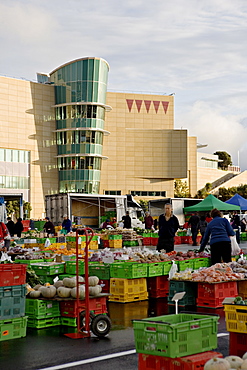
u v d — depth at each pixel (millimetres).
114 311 10992
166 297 12961
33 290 9609
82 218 50812
